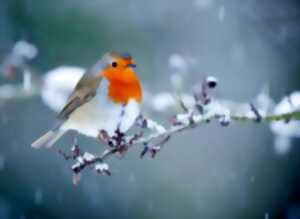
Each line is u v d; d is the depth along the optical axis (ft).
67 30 48.11
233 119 21.22
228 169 47.62
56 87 41.50
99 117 23.77
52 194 47.24
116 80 23.62
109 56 23.94
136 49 48.60
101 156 19.79
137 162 46.78
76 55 47.91
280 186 48.62
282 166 48.55
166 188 46.96
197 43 50.08
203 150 47.29
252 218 48.16
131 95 23.57
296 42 50.39
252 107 21.49
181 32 49.65
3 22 48.37
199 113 20.51
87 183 47.19
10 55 44.98
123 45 48.47
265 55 50.39
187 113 20.30
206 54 50.19
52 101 41.42
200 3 49.90
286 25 50.65
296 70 50.19
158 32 49.52
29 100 46.70
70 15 48.19
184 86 43.32
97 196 47.01
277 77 50.16
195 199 47.06
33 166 47.29
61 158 47.19
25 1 48.42
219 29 50.90
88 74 24.50
